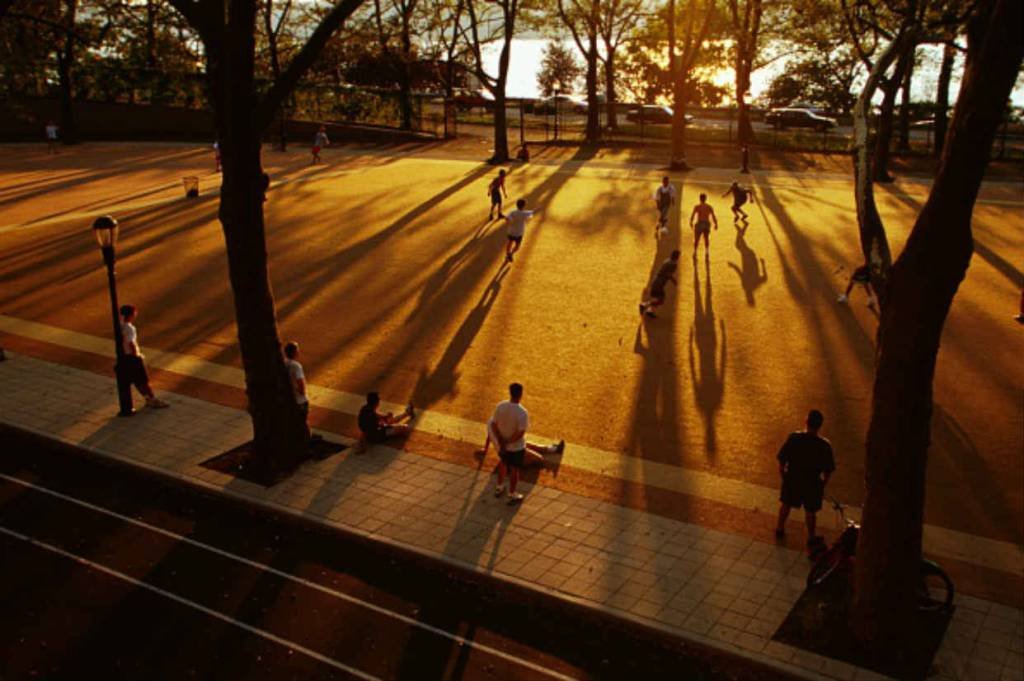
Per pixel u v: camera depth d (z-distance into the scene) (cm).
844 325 1891
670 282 2220
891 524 851
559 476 1269
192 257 2566
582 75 8112
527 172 4028
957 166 750
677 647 913
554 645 920
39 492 1261
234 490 1238
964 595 976
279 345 1282
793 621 935
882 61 978
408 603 996
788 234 2733
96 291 2253
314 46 1188
